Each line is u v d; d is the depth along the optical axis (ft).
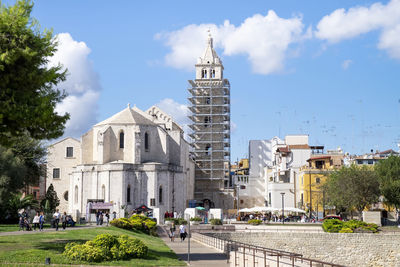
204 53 447.01
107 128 311.06
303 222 285.64
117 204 289.12
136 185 298.76
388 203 283.79
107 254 104.94
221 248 146.10
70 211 311.27
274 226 253.03
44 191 340.18
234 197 426.92
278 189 355.77
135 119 321.52
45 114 96.73
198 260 123.75
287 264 93.56
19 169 210.38
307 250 224.12
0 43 90.79
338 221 237.45
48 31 98.99
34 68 96.27
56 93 105.81
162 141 327.67
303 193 334.85
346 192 270.67
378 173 286.25
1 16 92.12
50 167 342.23
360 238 223.30
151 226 211.00
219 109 433.48
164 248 148.25
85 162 321.73
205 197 419.74
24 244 116.37
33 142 239.30
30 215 200.64
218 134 430.20
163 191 303.48
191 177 397.39
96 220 239.91
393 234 222.69
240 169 507.71
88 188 301.02
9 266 88.33
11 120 95.50
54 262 95.66
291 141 424.05
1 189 199.72
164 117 409.28
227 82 444.96
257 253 118.62
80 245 103.76
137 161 305.73
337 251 223.51
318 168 341.21
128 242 110.73
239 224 272.92
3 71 92.27
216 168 424.46
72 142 343.87
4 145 99.96
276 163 411.54
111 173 294.25
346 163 380.37
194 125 432.25
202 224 255.29
